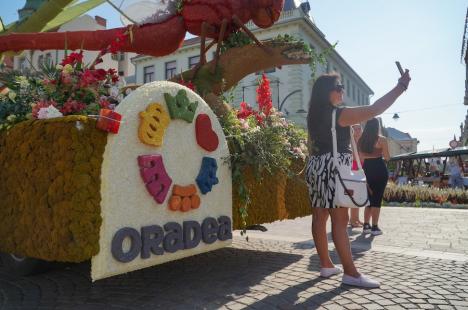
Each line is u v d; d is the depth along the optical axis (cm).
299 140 448
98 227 249
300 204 441
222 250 471
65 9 771
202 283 333
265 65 478
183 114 307
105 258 250
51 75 346
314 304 276
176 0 519
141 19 533
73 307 281
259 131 381
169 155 296
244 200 358
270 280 338
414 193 1188
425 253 430
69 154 248
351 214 645
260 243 520
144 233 272
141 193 275
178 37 530
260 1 488
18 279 359
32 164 266
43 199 256
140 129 277
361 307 268
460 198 1145
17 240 273
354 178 315
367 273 352
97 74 339
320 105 332
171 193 296
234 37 495
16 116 312
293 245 503
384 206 1093
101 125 255
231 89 493
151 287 325
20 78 347
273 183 400
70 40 532
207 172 323
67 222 244
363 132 567
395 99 307
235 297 294
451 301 278
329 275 343
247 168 368
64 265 388
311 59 480
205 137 327
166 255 288
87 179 246
